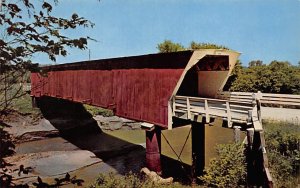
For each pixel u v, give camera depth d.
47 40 2.55
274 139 10.39
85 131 28.12
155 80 13.60
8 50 2.41
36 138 24.53
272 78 20.33
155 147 13.79
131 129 30.61
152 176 12.96
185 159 16.25
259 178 8.91
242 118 9.89
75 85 22.89
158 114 13.39
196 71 15.55
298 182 8.49
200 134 13.60
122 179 10.13
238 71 21.81
